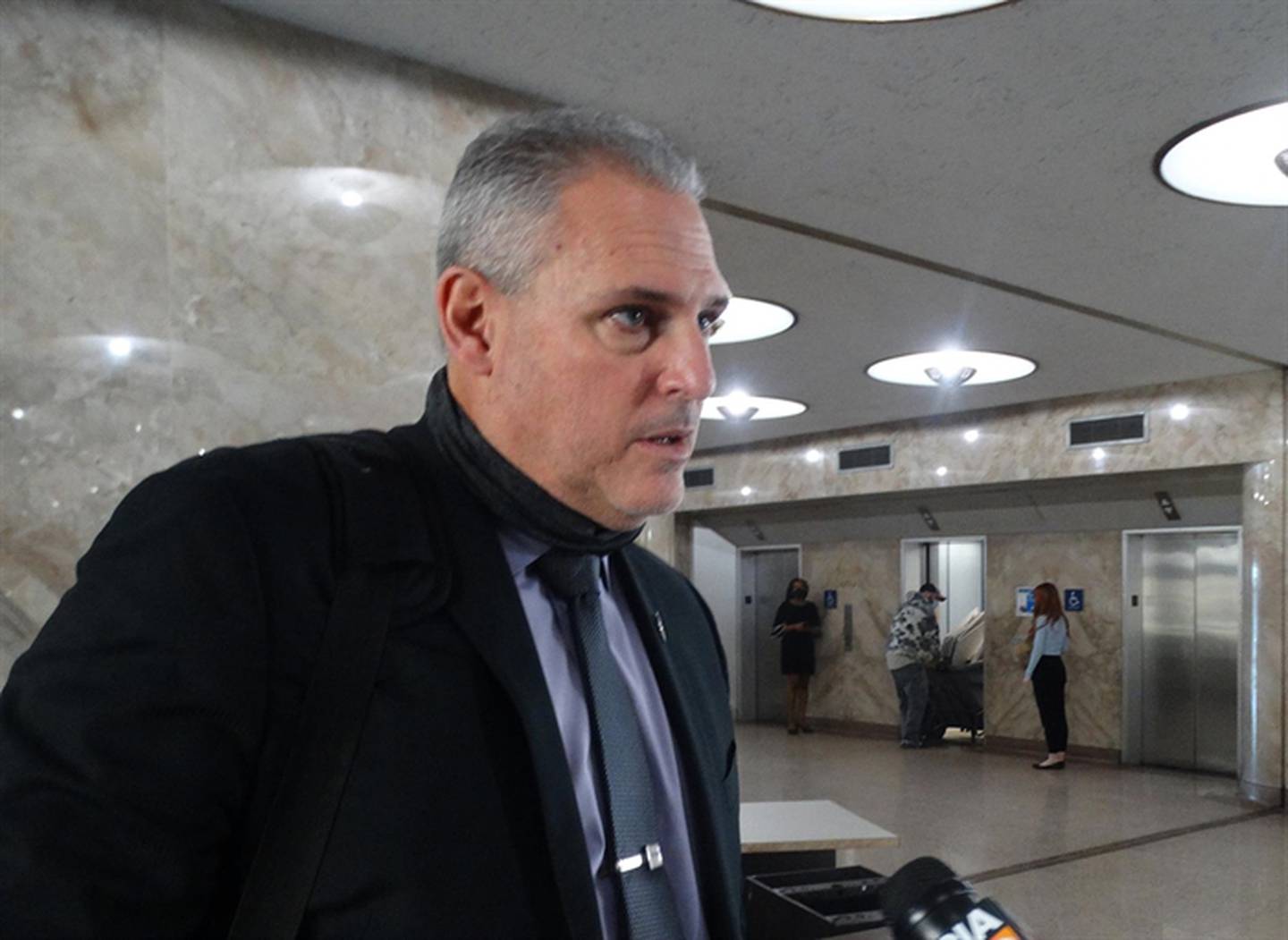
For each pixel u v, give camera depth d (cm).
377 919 82
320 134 318
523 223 95
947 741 1302
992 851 722
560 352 94
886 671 1347
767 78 360
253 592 86
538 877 88
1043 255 565
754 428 1248
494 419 99
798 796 917
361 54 329
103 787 77
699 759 113
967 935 97
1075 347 808
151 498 89
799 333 758
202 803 81
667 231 93
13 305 263
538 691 93
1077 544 1162
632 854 99
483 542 99
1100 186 461
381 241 327
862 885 396
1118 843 749
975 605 1330
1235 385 940
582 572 107
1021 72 356
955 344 798
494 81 357
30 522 263
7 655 257
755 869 440
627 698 108
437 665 90
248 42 305
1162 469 990
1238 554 1049
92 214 276
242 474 93
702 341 95
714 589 1585
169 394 285
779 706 1531
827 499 1319
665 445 96
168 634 81
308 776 84
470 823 86
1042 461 1080
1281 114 394
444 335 102
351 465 99
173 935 81
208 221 295
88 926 75
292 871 82
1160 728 1099
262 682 85
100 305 276
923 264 583
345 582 90
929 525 1285
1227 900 611
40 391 266
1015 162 435
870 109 385
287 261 308
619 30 327
